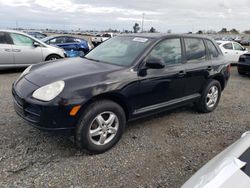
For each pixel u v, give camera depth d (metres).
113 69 3.79
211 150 3.96
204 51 5.29
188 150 3.91
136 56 4.05
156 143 4.06
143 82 3.96
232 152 2.20
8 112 4.94
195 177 2.07
